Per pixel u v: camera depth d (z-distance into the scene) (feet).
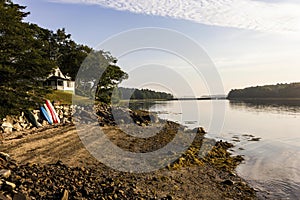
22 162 44.42
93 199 29.91
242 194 42.24
